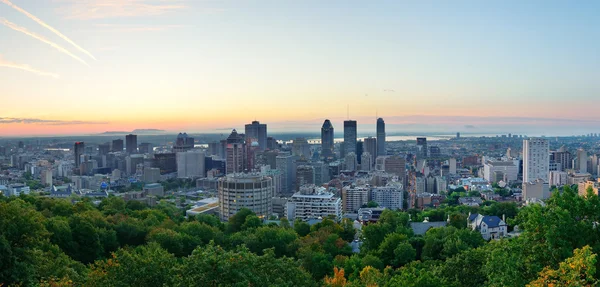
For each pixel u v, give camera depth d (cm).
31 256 15062
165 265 12556
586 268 8900
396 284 14500
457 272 16188
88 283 12425
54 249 19200
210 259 10875
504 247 12062
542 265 11019
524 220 12688
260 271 11544
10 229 15062
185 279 10806
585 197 11912
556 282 9038
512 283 10844
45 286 12725
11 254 13788
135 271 12044
